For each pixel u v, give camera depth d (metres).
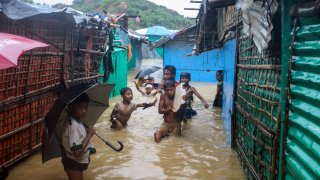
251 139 4.89
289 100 3.24
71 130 4.50
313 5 2.65
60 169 5.55
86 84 4.78
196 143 7.02
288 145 3.22
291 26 3.23
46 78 6.30
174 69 8.48
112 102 11.92
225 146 6.83
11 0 5.04
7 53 3.54
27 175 5.30
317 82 2.65
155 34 34.22
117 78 13.63
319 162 2.55
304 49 2.94
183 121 8.73
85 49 8.76
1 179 4.93
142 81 15.23
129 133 7.75
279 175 3.43
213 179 5.18
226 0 4.77
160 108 7.47
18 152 5.57
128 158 6.06
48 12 5.26
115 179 5.16
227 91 9.36
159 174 5.35
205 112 10.46
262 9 3.70
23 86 5.55
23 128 5.57
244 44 5.98
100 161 5.89
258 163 4.38
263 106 4.27
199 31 11.45
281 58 3.51
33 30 5.81
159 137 7.13
